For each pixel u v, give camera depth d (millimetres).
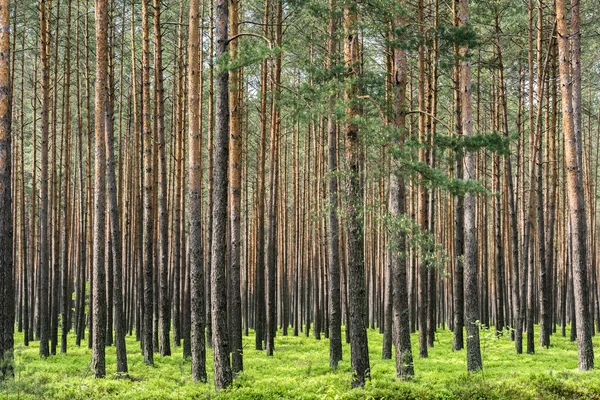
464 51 17188
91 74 29750
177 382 15273
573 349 23656
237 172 17828
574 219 16438
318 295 30125
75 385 14500
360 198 13984
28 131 36969
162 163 20953
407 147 13602
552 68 25312
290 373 17609
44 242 21281
